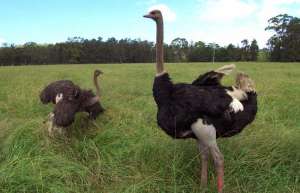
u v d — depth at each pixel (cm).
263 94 608
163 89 314
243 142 357
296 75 1149
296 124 438
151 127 429
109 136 395
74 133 421
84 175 325
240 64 2027
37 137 385
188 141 361
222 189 303
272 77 1038
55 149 372
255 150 346
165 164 340
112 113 470
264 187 307
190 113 302
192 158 342
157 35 330
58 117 403
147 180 314
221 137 329
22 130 389
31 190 299
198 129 305
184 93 305
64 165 331
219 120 307
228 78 839
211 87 319
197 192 310
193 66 1831
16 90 724
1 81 967
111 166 348
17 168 312
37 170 315
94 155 370
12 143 373
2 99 644
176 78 1029
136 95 686
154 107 525
